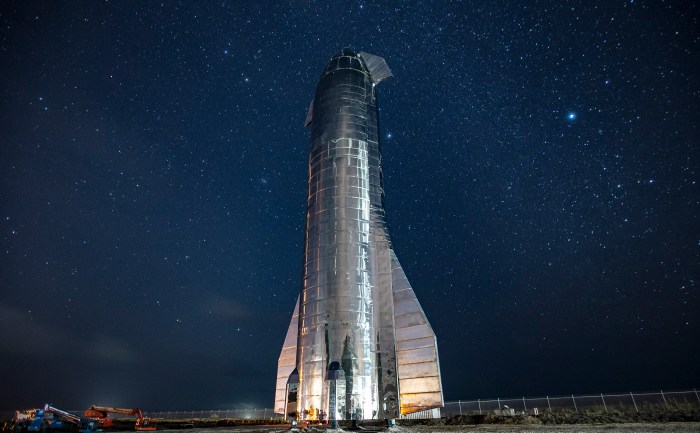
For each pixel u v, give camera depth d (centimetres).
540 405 2603
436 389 2378
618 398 2425
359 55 3262
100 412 2236
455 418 2128
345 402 2120
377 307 2433
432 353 2453
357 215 2573
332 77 3028
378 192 2739
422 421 2136
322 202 2625
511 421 2048
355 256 2462
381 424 2072
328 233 2523
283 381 2744
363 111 2919
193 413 3812
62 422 1906
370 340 2319
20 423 1908
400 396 2417
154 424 2417
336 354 2230
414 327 2528
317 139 2852
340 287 2372
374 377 2256
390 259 2603
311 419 2103
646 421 1917
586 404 2483
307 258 2561
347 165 2694
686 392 2327
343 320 2298
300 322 2452
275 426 2238
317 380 2212
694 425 1681
